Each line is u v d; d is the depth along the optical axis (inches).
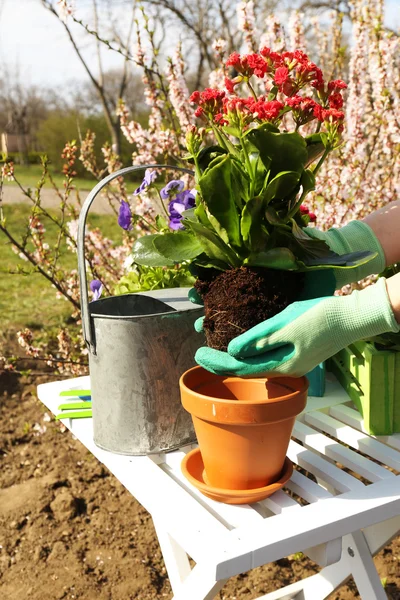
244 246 33.4
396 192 85.5
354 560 46.4
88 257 83.7
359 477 76.0
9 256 211.5
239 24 86.9
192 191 47.8
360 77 87.8
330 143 32.4
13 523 74.9
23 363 112.3
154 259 37.6
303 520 31.1
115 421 39.4
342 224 84.6
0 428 97.0
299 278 35.6
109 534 73.2
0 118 896.9
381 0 104.0
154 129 89.3
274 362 32.8
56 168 586.9
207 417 31.8
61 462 87.9
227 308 33.4
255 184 32.9
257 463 32.7
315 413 45.3
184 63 85.4
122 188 87.9
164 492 34.9
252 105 32.8
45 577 66.4
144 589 64.5
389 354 39.6
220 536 29.9
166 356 38.4
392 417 40.6
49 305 147.8
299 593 54.7
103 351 38.5
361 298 32.9
